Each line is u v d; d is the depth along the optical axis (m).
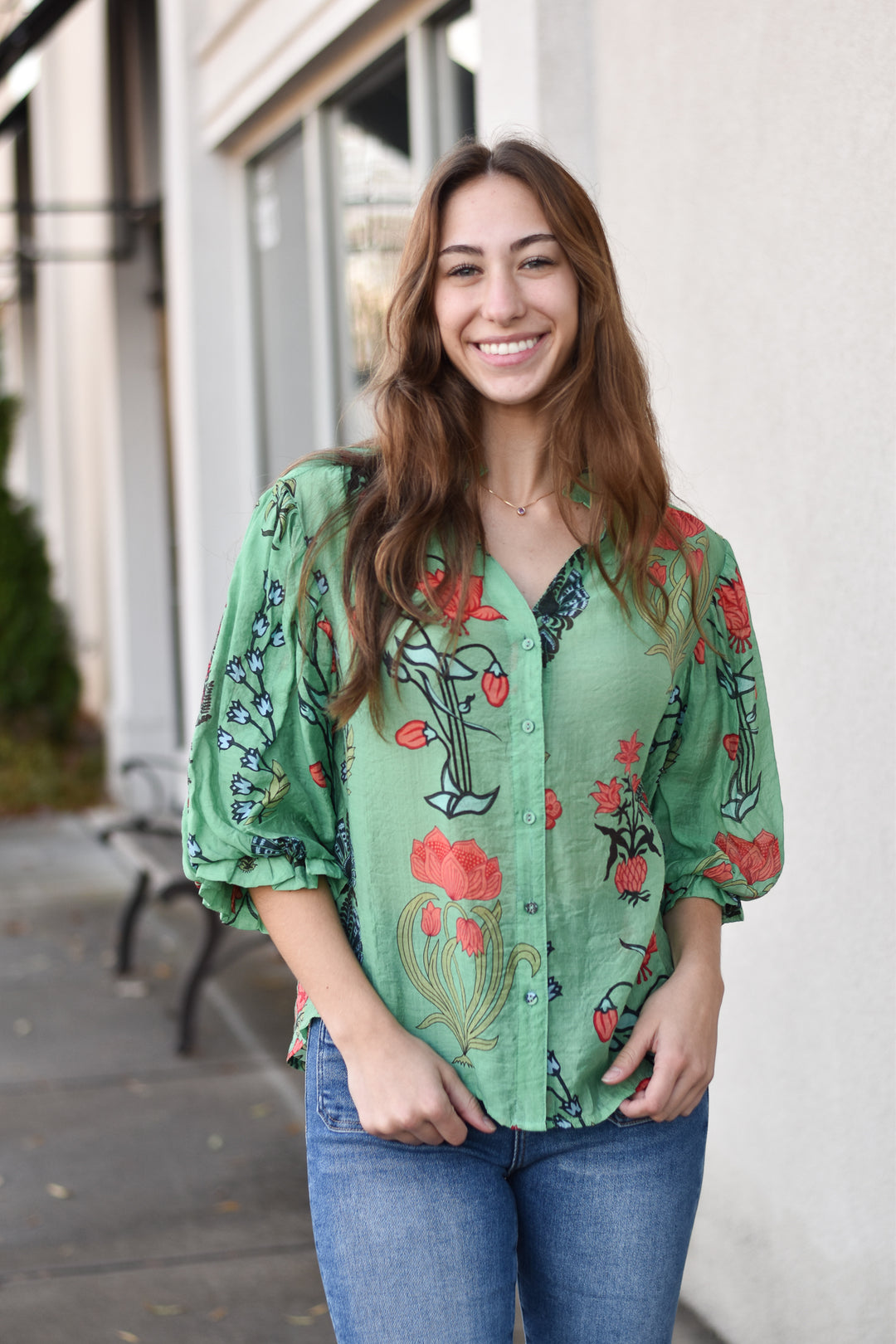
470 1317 1.44
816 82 2.33
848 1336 2.36
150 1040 4.71
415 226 1.59
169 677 9.01
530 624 1.49
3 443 10.45
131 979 5.46
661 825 1.72
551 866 1.51
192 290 6.04
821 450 2.37
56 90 11.09
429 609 1.46
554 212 1.54
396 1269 1.45
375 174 4.75
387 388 1.58
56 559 12.45
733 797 1.71
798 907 2.48
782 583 2.51
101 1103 4.12
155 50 8.46
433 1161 1.47
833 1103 2.40
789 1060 2.53
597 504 1.54
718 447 2.71
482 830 1.48
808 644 2.44
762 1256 2.62
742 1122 2.69
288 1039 4.71
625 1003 1.54
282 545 1.53
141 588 8.94
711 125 2.65
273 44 5.04
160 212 8.18
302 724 1.52
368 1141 1.48
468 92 4.04
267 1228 3.30
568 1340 1.56
